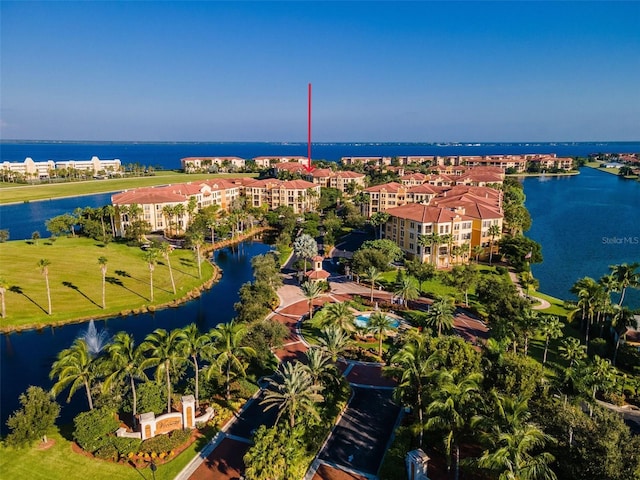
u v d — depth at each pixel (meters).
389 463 46.47
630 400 60.97
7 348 78.81
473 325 86.38
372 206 194.38
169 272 118.44
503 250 124.88
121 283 108.31
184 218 169.12
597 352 73.19
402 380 48.84
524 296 97.88
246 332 63.72
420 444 48.66
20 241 139.25
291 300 100.06
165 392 56.84
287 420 50.44
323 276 107.94
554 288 118.19
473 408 43.59
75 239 146.38
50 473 45.66
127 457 47.91
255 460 40.59
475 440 50.06
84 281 107.00
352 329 77.50
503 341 63.94
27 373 70.81
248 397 60.41
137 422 53.06
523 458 36.47
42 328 86.25
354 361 72.06
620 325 73.88
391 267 121.75
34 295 97.50
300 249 119.94
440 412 43.25
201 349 56.47
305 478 45.69
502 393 49.12
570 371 55.88
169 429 52.16
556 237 173.88
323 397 53.38
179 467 46.91
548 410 44.69
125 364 51.81
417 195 187.00
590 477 37.50
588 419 41.81
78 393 64.38
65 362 52.16
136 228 144.00
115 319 92.31
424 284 108.38
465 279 95.31
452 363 52.12
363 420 56.12
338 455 49.44
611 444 37.41
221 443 51.06
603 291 74.94
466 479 44.84
